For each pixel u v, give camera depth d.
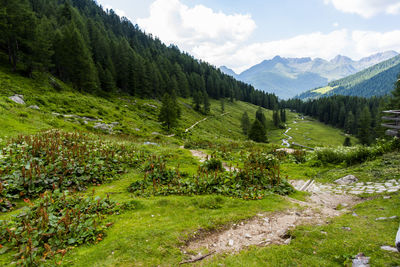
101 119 42.44
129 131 40.41
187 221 5.82
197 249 4.70
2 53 55.19
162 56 150.88
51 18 84.62
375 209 6.35
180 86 127.88
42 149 10.76
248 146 25.39
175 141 43.53
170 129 60.69
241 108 156.62
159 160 12.64
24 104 32.75
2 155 9.12
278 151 19.12
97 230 5.13
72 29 69.44
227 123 110.50
